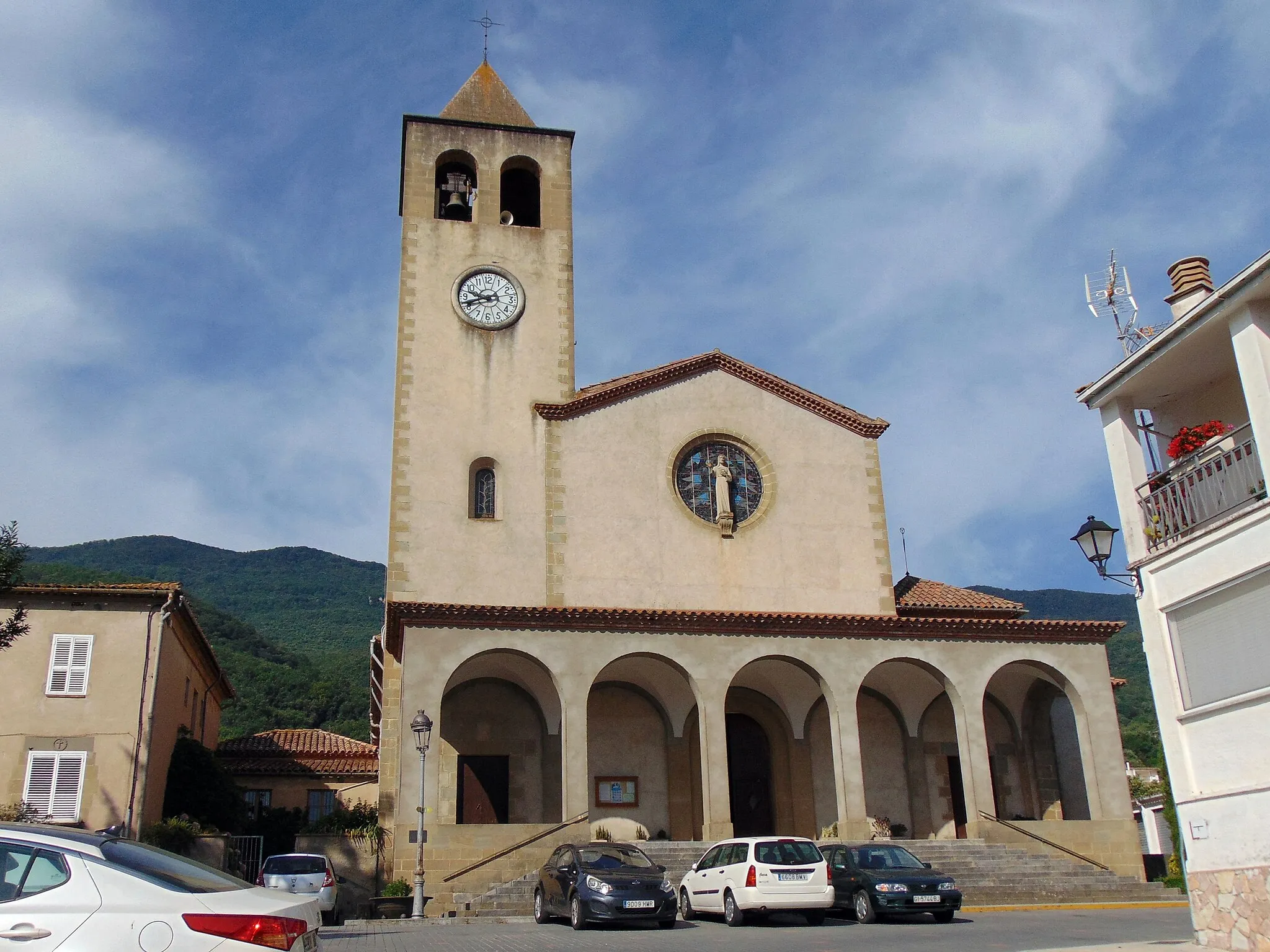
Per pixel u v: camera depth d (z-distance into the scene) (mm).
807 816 30484
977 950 14617
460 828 24953
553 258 35094
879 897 19891
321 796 39906
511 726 29703
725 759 27172
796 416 33625
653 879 19625
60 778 27234
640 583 30922
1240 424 17172
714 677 27797
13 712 27531
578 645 27281
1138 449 17422
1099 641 29812
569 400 32594
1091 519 16781
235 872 28875
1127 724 78062
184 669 33156
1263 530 14461
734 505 32562
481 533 30828
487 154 36281
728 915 19984
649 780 30062
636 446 32312
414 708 25812
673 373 33125
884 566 32438
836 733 27984
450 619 26766
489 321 33625
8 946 6914
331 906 24078
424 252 34250
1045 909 23406
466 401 32406
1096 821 27781
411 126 35969
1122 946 14438
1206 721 15180
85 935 6984
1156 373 17031
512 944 16531
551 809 29047
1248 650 14656
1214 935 14508
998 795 31922
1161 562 16141
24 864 7328
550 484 31438
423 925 21297
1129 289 23938
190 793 31500
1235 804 14406
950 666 28984
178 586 29656
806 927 19250
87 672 28203
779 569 31797
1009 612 32812
